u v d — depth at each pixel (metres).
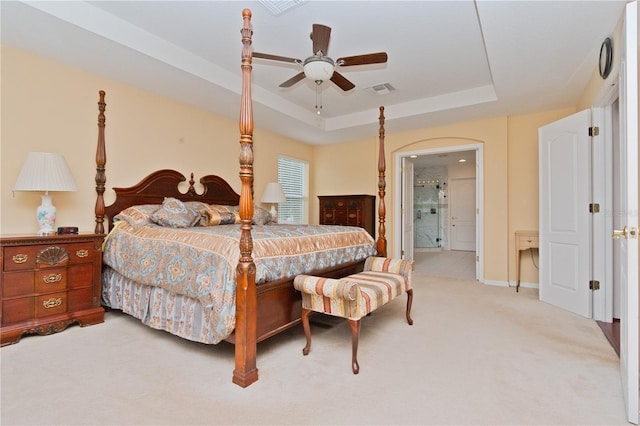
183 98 4.02
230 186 4.79
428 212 9.97
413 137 5.50
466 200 9.40
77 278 2.83
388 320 3.14
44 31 2.55
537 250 4.61
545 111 4.52
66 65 3.14
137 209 3.30
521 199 4.71
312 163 6.77
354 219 5.71
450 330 2.86
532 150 4.63
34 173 2.64
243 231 1.97
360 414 1.65
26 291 2.54
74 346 2.43
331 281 2.21
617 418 1.62
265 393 1.84
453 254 8.48
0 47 2.77
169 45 3.12
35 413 1.62
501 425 1.56
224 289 2.04
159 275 2.53
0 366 2.10
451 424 1.57
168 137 4.03
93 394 1.80
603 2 2.15
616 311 3.14
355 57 2.58
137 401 1.74
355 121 5.24
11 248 2.47
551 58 2.96
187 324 2.32
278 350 2.44
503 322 3.07
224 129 4.77
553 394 1.83
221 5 2.54
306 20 2.72
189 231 2.68
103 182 3.26
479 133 4.93
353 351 2.09
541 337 2.69
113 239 3.12
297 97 4.56
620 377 2.01
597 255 3.17
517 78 3.40
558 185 3.61
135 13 2.66
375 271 3.19
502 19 2.35
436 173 9.88
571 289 3.41
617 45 2.43
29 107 2.92
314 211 6.74
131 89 3.66
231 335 2.08
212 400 1.76
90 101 3.33
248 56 1.99
